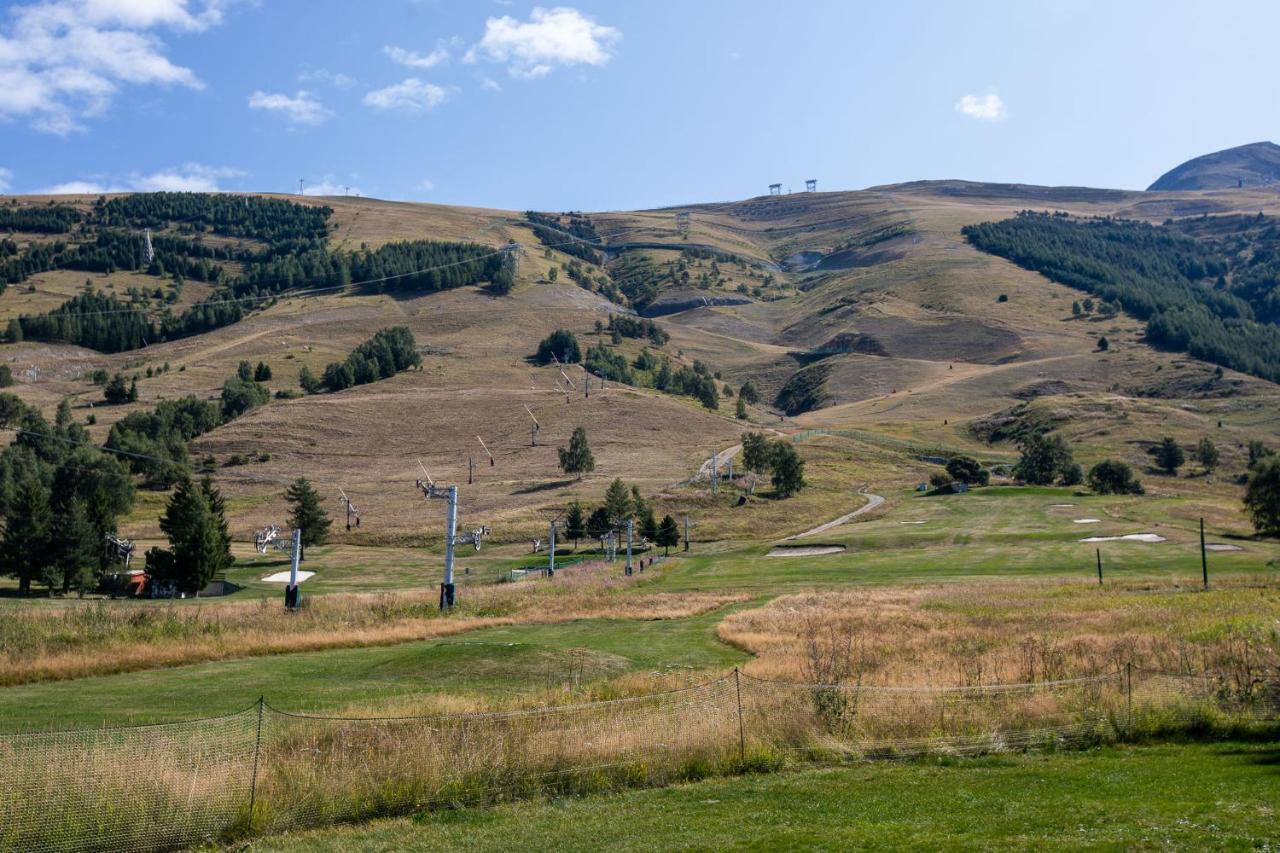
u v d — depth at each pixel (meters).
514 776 17.28
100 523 86.31
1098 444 174.62
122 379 199.75
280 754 17.25
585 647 38.00
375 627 44.25
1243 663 23.33
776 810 15.55
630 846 13.98
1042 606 49.06
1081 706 21.05
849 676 25.66
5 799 14.70
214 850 14.47
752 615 48.06
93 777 15.38
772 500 126.94
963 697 21.70
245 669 33.09
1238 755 18.06
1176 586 58.12
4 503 106.44
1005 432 191.88
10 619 38.59
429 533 110.62
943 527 103.94
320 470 148.12
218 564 78.88
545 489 131.75
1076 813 14.17
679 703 20.86
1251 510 89.38
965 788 16.44
